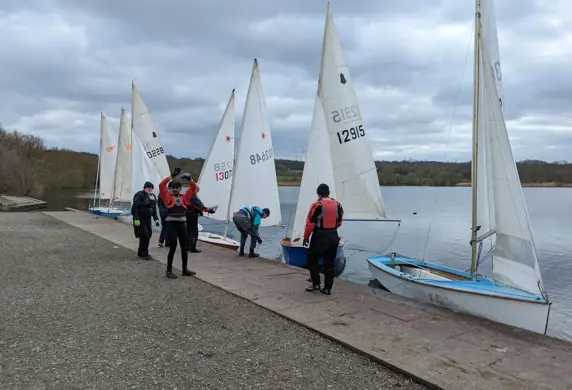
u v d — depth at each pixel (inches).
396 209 1713.8
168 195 279.3
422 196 3019.2
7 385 127.2
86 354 152.6
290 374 139.8
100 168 962.7
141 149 627.5
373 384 134.0
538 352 158.9
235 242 467.2
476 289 235.6
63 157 2338.8
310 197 360.2
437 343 166.6
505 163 232.4
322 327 183.5
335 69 412.5
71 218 757.9
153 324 187.5
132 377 134.7
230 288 253.0
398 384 134.5
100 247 414.9
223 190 537.6
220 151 532.1
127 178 864.3
